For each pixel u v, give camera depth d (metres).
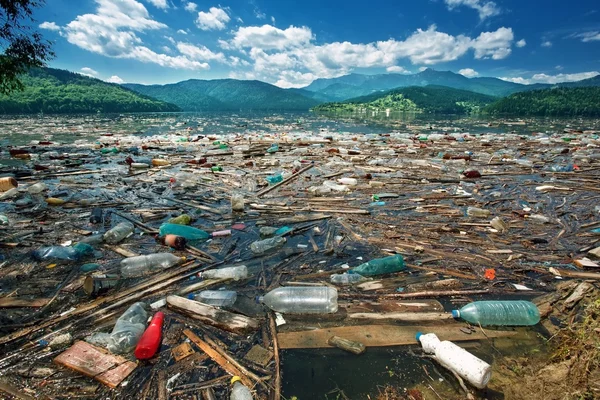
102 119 53.25
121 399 2.68
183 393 2.75
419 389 2.83
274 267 4.98
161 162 13.62
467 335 3.48
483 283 4.55
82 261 5.05
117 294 4.16
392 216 7.43
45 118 53.25
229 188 10.02
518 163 14.03
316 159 15.45
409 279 4.65
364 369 3.04
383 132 31.92
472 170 11.85
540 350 3.26
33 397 2.68
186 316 3.73
